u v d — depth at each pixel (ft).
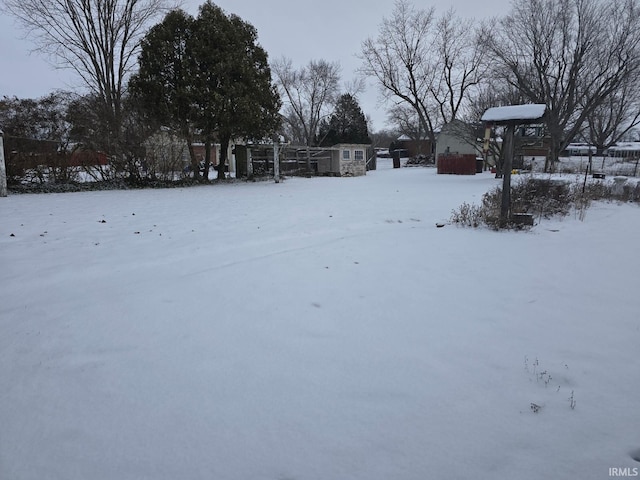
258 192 49.67
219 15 57.67
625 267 17.57
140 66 56.85
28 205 35.27
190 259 18.04
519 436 7.29
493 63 91.45
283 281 15.29
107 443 6.90
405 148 204.23
